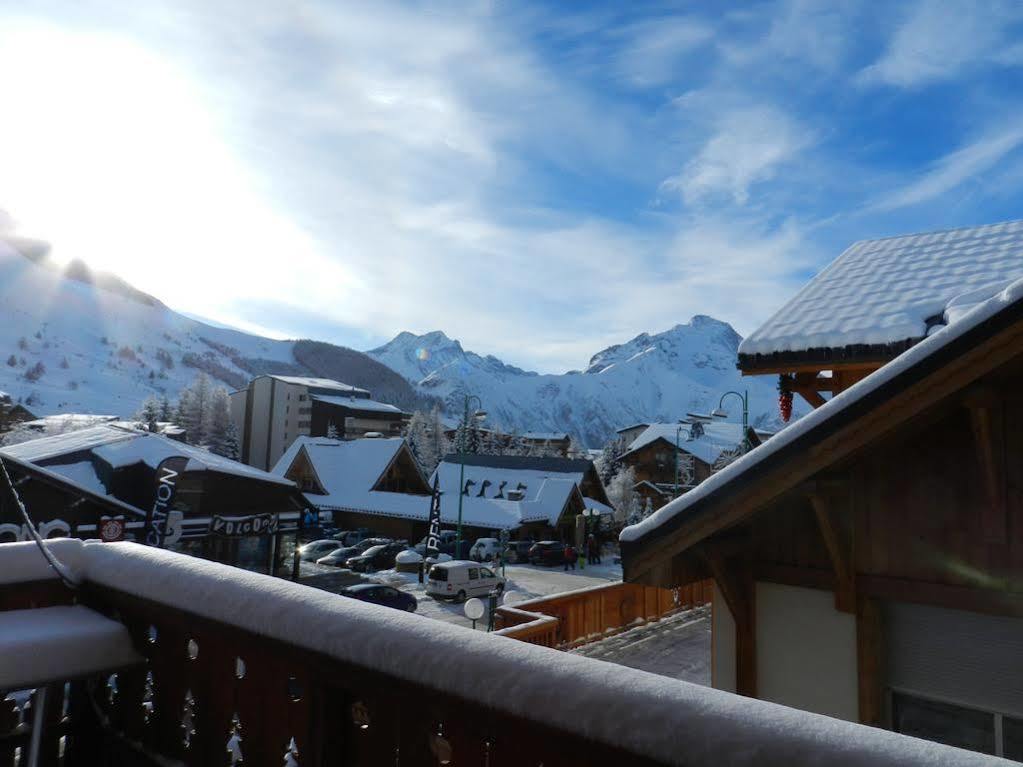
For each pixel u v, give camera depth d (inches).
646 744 54.3
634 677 59.0
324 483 2315.5
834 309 307.3
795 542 213.2
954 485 187.6
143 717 117.1
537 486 2431.1
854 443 175.3
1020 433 177.8
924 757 44.6
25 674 104.1
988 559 180.9
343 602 84.2
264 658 94.2
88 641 111.1
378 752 79.5
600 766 58.4
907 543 193.0
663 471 3218.5
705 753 51.2
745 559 220.2
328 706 85.5
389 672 73.5
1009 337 154.9
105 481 983.6
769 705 52.7
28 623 114.5
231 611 93.7
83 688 130.7
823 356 280.4
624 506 2827.3
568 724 59.1
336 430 4574.3
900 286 316.5
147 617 114.2
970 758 43.7
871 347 270.8
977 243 362.6
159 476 964.6
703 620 519.2
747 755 49.4
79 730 129.2
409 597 1152.8
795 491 193.0
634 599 494.9
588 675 60.4
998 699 182.5
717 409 1241.4
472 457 2687.0
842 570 200.1
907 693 195.8
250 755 95.3
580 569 1846.7
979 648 186.5
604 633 459.8
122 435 1107.9
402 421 4852.4
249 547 1261.1
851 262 379.2
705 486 195.2
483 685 65.5
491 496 2436.0
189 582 102.9
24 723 124.0
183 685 108.8
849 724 49.4
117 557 120.6
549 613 412.8
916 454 193.5
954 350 160.2
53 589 128.4
